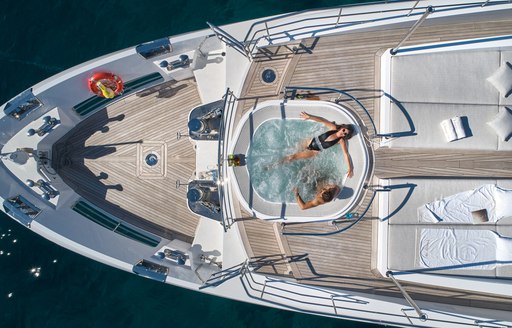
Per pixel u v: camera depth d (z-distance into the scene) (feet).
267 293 20.30
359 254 19.56
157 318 27.27
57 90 21.85
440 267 18.17
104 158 23.77
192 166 23.45
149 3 27.73
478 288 18.03
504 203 18.06
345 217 19.49
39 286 27.32
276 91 20.21
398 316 19.20
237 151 19.85
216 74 22.08
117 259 21.75
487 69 18.39
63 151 23.80
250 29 20.68
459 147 18.40
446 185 18.39
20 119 21.74
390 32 19.92
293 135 19.79
